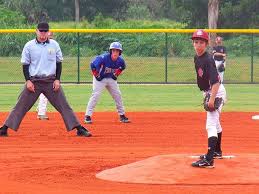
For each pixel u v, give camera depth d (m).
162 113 38.31
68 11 130.38
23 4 120.44
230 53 72.06
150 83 63.56
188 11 111.00
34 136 28.22
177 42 70.75
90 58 71.12
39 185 18.00
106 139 27.48
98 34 72.44
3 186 17.81
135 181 18.23
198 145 25.78
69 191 17.20
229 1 101.81
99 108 41.78
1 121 33.97
